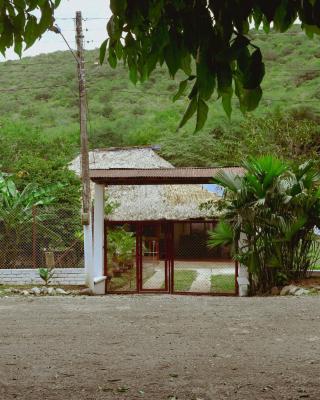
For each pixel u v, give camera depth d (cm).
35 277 1428
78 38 1630
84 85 1612
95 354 691
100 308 1068
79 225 1617
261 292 1324
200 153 3569
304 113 3338
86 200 1581
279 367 612
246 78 171
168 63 180
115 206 1945
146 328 863
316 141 2362
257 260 1298
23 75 5472
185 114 178
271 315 955
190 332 827
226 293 1342
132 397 509
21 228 1568
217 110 3691
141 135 4294
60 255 1547
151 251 1723
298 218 1268
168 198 2156
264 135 2256
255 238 1302
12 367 627
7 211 1537
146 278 1705
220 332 824
